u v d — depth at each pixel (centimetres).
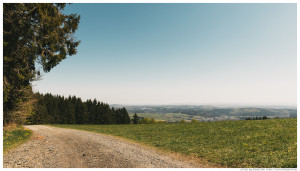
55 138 1973
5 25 1313
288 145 1125
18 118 2605
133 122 11294
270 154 989
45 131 2877
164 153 1216
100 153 1191
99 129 3209
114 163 959
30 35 1399
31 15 1365
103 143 1616
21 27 1314
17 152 1171
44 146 1441
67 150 1287
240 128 1988
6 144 1372
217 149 1226
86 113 9756
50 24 1446
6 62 1359
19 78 1503
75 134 2409
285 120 2233
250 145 1255
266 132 1617
